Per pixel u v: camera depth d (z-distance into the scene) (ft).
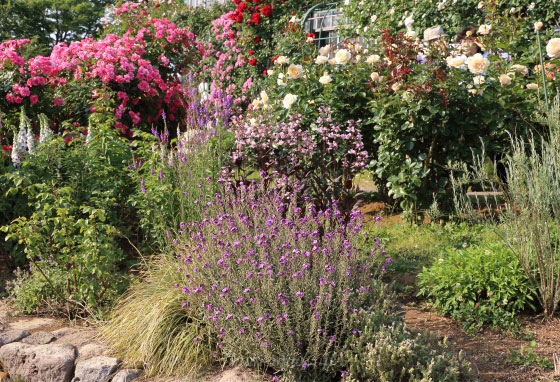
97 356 11.22
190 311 11.39
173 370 10.55
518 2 26.63
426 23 29.50
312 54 22.20
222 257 10.93
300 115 18.33
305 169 16.31
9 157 18.11
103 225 13.60
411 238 16.93
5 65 21.90
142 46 26.32
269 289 9.98
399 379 9.35
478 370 9.88
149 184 15.35
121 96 23.50
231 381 9.82
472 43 21.01
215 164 16.93
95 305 13.28
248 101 35.60
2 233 16.88
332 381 9.80
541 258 11.35
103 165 16.31
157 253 15.64
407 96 17.38
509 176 12.01
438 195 18.15
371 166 19.69
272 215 12.32
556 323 11.45
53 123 22.97
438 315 12.28
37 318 13.73
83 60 24.07
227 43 39.04
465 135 18.02
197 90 22.58
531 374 9.71
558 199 10.98
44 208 14.05
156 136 17.62
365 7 32.91
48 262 14.52
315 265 10.79
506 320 11.51
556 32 23.09
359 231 12.22
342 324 10.28
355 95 19.84
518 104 17.49
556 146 11.56
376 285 11.46
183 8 52.29
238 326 10.09
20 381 11.57
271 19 37.68
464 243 14.80
